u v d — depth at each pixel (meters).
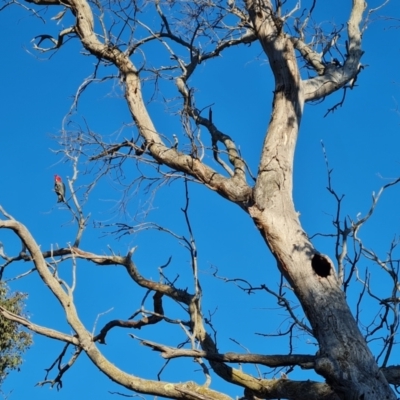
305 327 7.58
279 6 8.77
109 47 9.87
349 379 6.66
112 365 8.24
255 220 7.87
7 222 8.47
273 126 8.43
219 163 8.84
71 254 9.12
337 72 9.66
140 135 9.28
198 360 8.02
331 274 7.41
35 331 8.50
